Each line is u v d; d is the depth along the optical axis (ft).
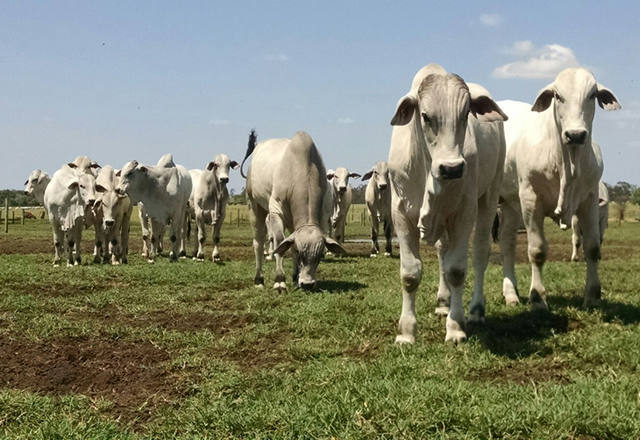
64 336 19.66
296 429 12.88
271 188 26.21
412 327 17.83
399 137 17.37
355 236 67.77
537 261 20.42
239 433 13.26
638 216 108.47
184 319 21.48
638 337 17.28
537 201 20.22
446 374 15.49
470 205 17.29
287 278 28.86
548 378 15.39
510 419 12.69
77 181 33.65
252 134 30.48
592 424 12.41
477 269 19.56
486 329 18.78
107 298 24.36
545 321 19.31
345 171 44.86
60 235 35.37
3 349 18.54
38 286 26.84
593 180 19.94
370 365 16.16
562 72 19.26
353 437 12.40
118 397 15.64
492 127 18.81
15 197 129.08
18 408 14.79
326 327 19.70
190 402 15.05
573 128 18.44
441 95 15.84
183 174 38.60
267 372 16.17
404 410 13.24
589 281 20.67
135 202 36.06
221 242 53.36
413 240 17.66
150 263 35.04
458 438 12.26
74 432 13.17
